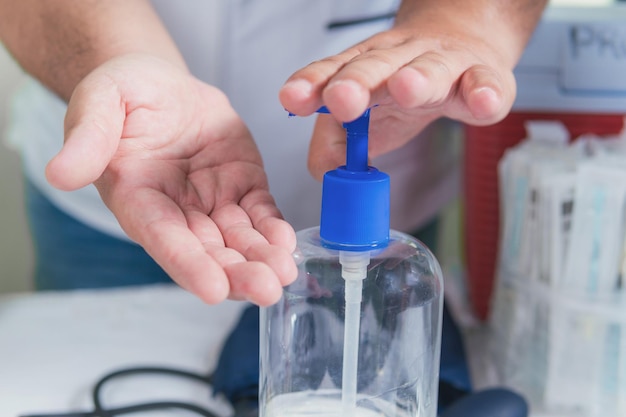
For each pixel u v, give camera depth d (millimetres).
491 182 870
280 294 526
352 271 584
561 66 844
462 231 1040
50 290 1068
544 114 853
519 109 850
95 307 861
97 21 712
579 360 729
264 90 902
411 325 624
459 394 739
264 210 602
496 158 864
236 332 764
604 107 850
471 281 911
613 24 847
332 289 610
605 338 722
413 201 1035
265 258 546
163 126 622
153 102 620
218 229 579
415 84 525
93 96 588
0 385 746
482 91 545
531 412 742
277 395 635
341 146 640
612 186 713
